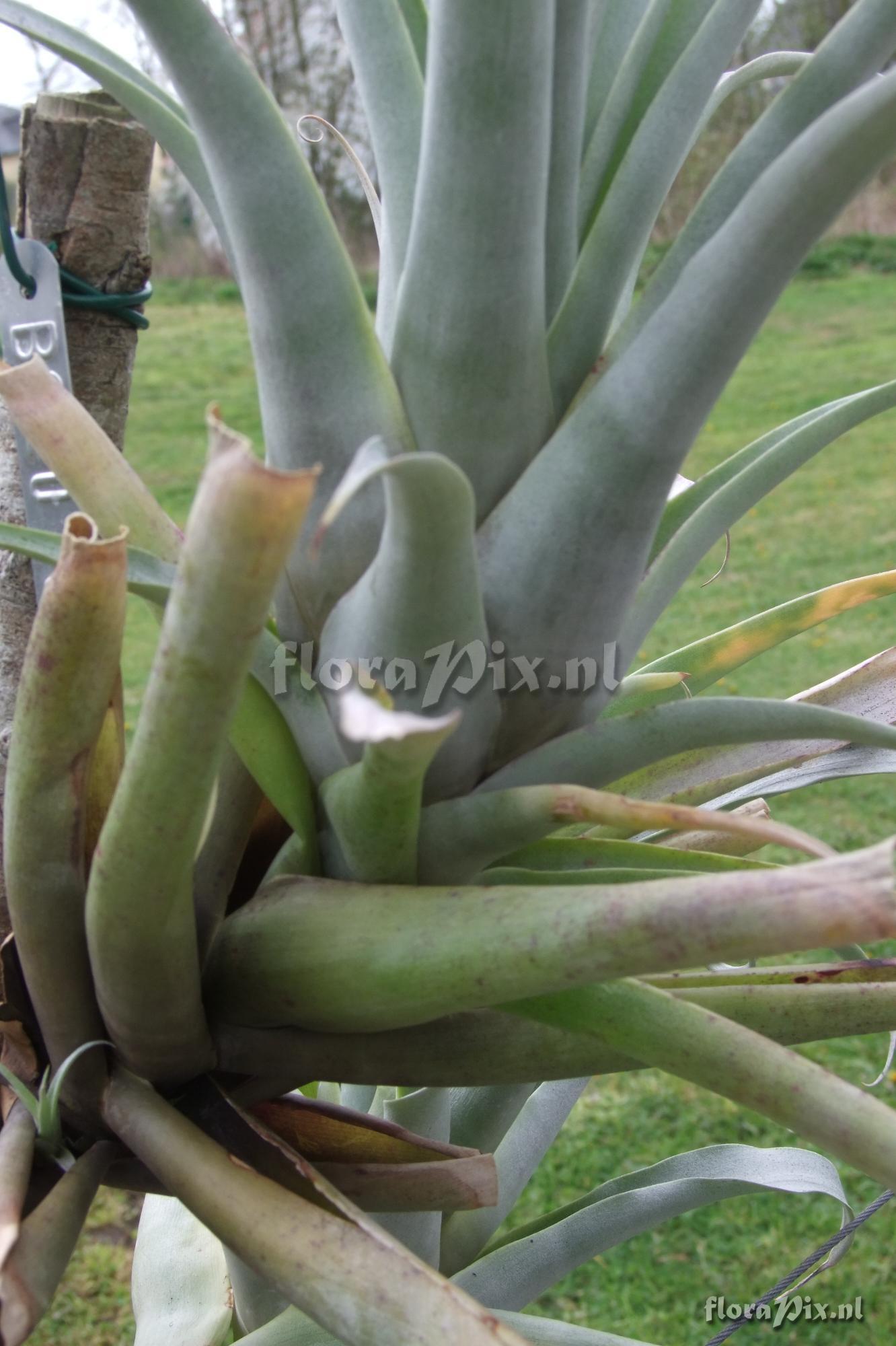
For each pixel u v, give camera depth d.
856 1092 0.48
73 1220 0.51
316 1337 0.75
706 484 0.69
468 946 0.47
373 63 0.62
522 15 0.46
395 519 0.46
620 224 0.58
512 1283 0.84
